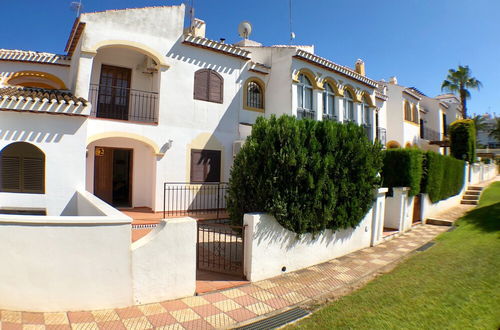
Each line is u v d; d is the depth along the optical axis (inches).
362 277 267.0
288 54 567.5
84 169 356.8
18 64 506.3
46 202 339.6
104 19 436.8
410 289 229.9
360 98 711.7
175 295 208.2
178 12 495.2
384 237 404.8
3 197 343.9
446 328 173.6
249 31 708.0
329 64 616.1
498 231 407.2
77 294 180.9
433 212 573.0
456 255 318.7
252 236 247.1
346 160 312.0
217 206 489.4
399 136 942.4
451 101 1469.0
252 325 180.9
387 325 176.7
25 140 335.3
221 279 250.2
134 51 508.1
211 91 526.6
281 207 255.6
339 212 308.8
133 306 191.9
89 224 183.0
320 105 603.2
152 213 457.7
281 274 267.0
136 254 193.8
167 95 480.1
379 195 386.9
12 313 173.8
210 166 522.0
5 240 177.9
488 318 184.4
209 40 516.1
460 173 724.7
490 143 2178.9
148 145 466.9
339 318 186.9
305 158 268.7
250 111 579.8
